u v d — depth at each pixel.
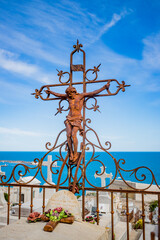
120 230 9.95
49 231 2.87
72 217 3.18
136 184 21.94
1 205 11.23
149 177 49.09
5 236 2.70
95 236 2.94
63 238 2.72
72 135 3.67
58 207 3.38
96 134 3.67
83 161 3.64
